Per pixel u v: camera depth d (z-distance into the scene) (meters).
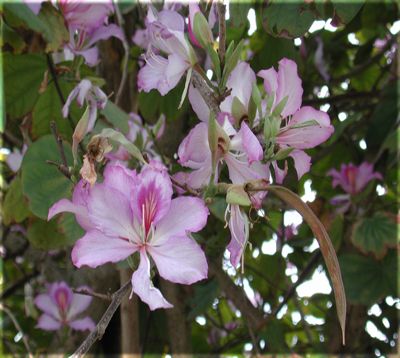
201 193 0.20
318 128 0.23
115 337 0.55
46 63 0.39
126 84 0.55
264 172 0.22
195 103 0.23
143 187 0.19
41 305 0.50
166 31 0.23
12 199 0.39
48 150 0.35
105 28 0.38
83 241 0.17
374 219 0.53
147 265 0.17
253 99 0.21
